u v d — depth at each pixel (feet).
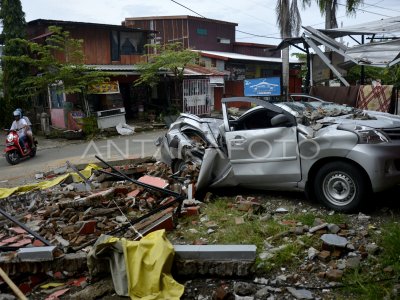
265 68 95.76
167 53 64.85
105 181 24.58
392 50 32.96
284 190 18.83
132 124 61.82
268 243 14.42
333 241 13.34
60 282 12.96
